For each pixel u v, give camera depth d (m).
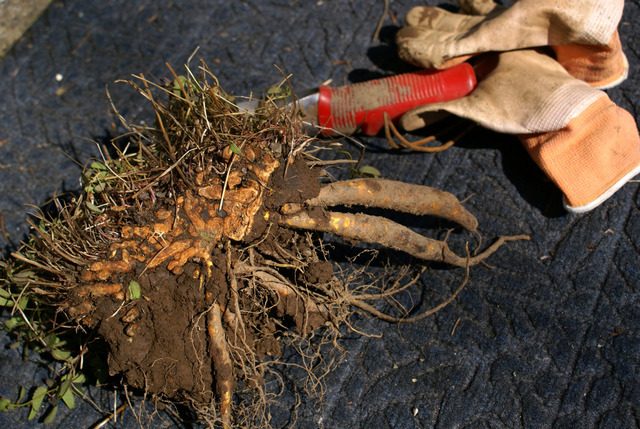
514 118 0.59
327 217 0.53
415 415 0.54
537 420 0.53
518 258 0.58
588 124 0.57
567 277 0.57
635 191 0.59
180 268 0.50
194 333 0.50
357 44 0.69
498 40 0.60
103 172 0.53
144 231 0.51
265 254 0.53
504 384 0.55
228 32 0.71
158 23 0.73
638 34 0.65
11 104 0.69
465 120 0.63
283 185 0.52
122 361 0.50
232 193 0.51
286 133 0.53
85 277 0.50
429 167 0.62
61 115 0.68
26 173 0.65
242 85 0.68
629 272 0.57
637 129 0.61
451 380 0.55
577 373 0.54
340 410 0.55
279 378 0.56
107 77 0.70
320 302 0.54
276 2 0.73
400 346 0.57
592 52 0.59
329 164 0.59
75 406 0.56
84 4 0.75
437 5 0.70
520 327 0.56
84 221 0.52
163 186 0.52
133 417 0.56
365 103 0.61
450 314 0.57
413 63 0.62
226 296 0.51
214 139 0.52
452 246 0.59
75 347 0.56
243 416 0.55
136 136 0.63
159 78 0.69
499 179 0.61
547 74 0.59
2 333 0.59
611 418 0.53
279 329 0.57
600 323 0.56
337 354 0.57
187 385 0.51
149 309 0.51
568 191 0.58
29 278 0.52
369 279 0.59
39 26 0.74
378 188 0.54
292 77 0.68
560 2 0.58
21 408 0.57
